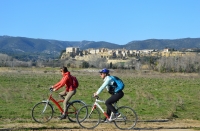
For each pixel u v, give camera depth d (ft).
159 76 256.73
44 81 144.87
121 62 458.50
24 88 98.48
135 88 116.16
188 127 41.65
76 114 40.14
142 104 66.13
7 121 42.16
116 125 38.93
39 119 41.55
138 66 363.56
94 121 41.42
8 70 280.31
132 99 74.02
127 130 38.50
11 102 62.80
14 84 118.73
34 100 67.41
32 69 304.09
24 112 50.31
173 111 56.13
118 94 37.65
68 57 603.67
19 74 220.23
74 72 281.74
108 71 37.86
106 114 38.86
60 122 41.78
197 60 341.82
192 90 111.65
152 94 88.48
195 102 74.90
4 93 75.20
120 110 39.68
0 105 58.13
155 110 58.18
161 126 42.11
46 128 37.68
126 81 169.48
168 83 157.89
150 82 165.07
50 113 42.14
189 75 279.69
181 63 335.88
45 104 41.81
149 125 42.68
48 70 297.74
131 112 40.55
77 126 39.32
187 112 58.08
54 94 81.92
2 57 375.45
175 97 85.66
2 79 148.46
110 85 37.60
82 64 377.71
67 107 40.57
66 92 41.16
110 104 38.01
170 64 336.49
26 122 41.29
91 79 181.98
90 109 40.29
